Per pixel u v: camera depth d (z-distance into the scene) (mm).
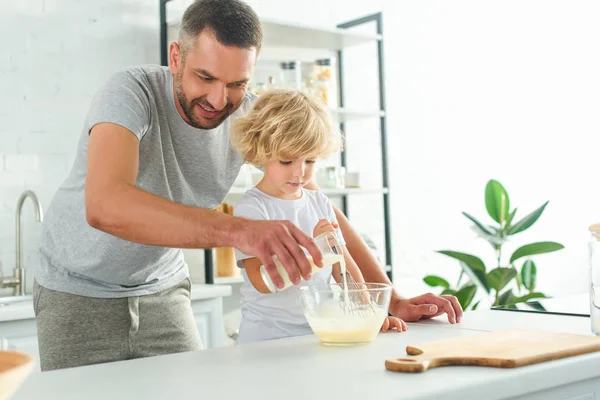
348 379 949
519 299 3438
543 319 1444
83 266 1730
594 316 1203
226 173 1897
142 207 1215
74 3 2938
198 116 1626
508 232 3488
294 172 1743
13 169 2781
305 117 1712
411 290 4164
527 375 973
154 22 3164
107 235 1664
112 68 3043
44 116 2857
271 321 1608
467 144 4426
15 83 2789
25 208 2795
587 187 4402
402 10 4191
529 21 4504
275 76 3514
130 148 1418
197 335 1959
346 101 3857
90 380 1000
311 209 1833
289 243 1116
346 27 3770
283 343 1275
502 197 3490
